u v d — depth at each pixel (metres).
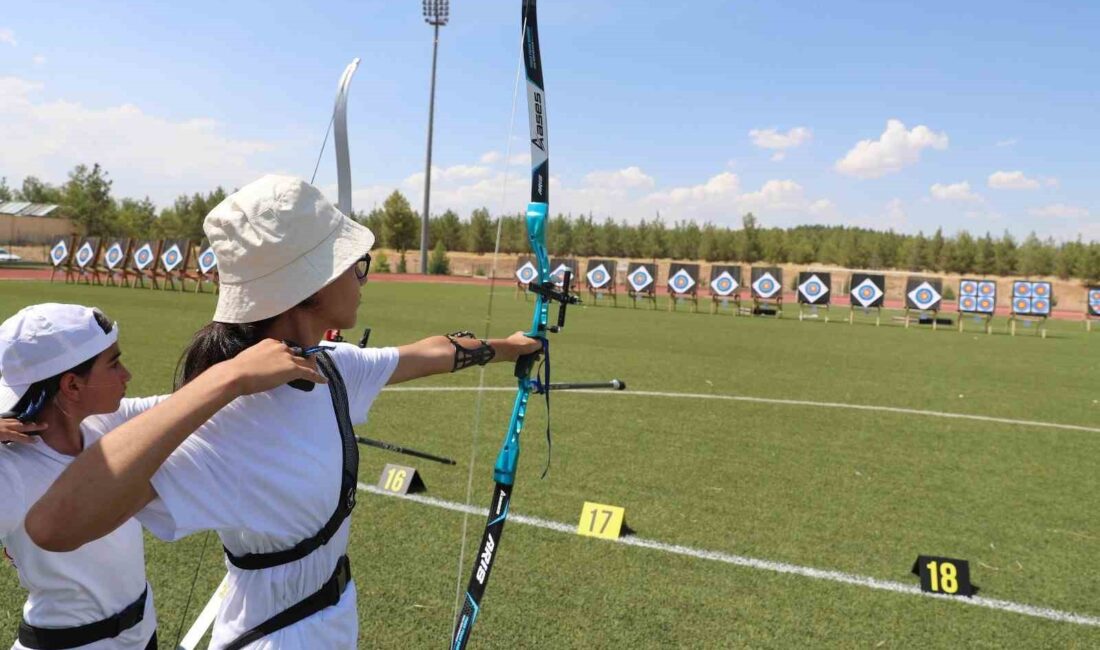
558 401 7.38
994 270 50.75
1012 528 4.29
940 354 12.75
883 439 6.30
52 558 1.69
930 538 4.09
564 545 3.78
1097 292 20.20
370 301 19.55
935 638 3.02
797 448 5.89
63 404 1.63
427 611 3.07
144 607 1.94
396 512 4.12
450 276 38.69
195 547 3.60
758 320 19.38
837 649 2.91
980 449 6.07
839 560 3.74
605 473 5.03
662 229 56.72
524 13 1.98
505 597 3.21
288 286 1.21
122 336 10.19
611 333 14.20
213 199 50.81
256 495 1.21
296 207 1.20
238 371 1.05
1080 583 3.59
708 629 3.01
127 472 0.98
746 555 3.74
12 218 38.69
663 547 3.80
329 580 1.34
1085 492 5.01
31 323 1.55
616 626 3.01
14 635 2.76
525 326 14.09
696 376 9.21
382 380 1.56
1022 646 2.99
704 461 5.41
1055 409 7.92
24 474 1.62
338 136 2.57
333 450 1.32
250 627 1.28
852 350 12.84
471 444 5.58
